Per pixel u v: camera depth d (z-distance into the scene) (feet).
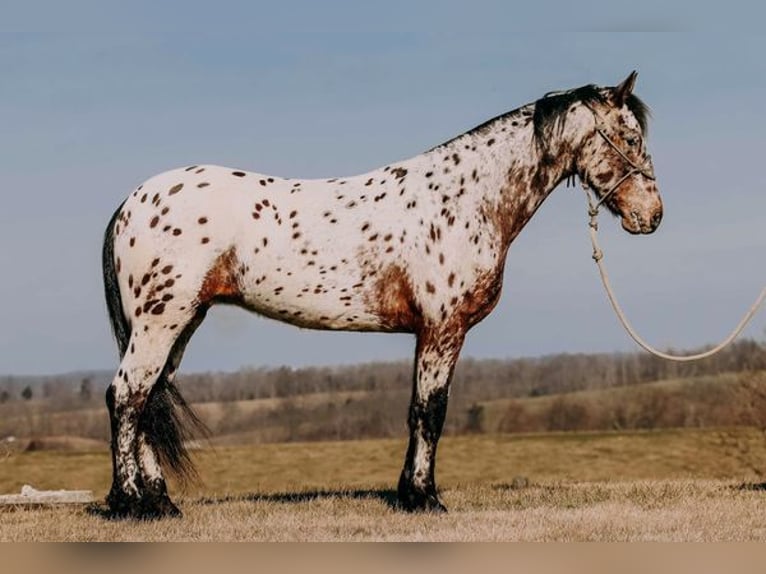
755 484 34.58
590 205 26.91
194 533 24.04
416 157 26.43
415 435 26.04
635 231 26.58
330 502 29.17
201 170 25.53
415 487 26.13
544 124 26.27
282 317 26.14
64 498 31.99
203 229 24.77
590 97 26.48
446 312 25.53
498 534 23.72
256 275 25.27
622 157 26.40
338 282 25.43
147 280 24.73
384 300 25.63
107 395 25.07
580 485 35.19
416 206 25.67
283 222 25.31
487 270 25.82
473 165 26.04
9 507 31.19
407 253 25.41
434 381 25.75
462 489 34.12
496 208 26.05
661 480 39.17
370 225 25.49
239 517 26.43
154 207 24.91
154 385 25.20
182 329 25.12
